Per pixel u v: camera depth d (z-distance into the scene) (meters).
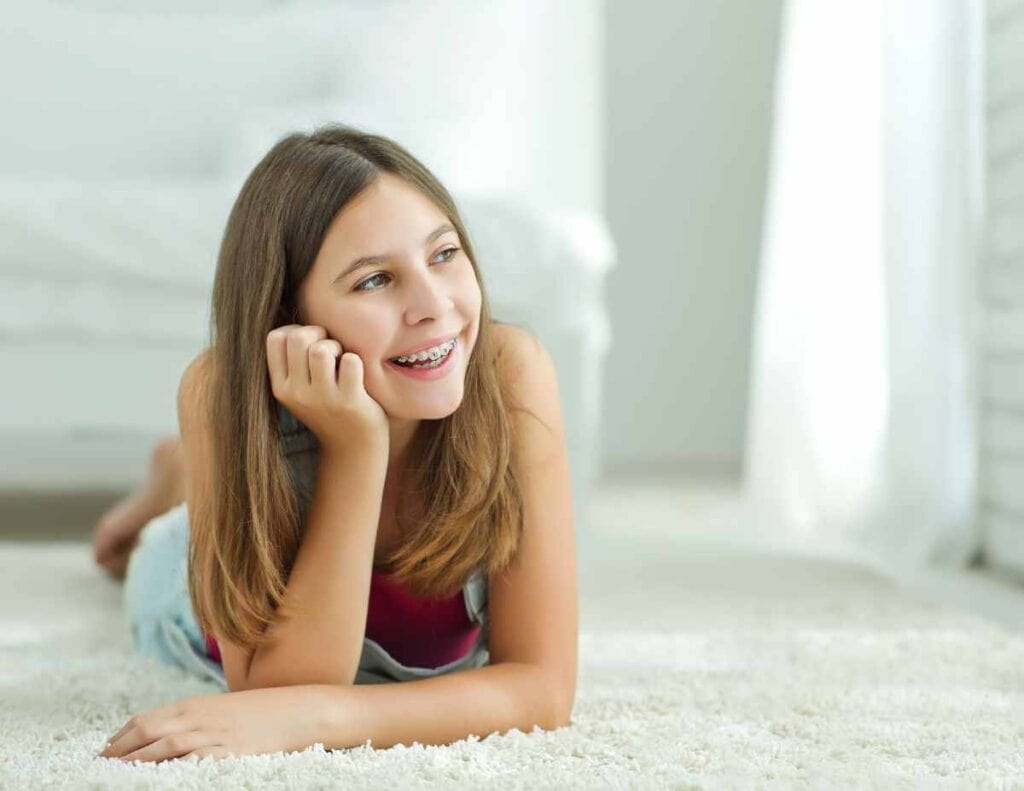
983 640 1.74
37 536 2.85
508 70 3.66
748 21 4.13
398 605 1.33
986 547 2.54
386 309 1.17
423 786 1.05
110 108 3.70
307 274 1.19
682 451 4.20
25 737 1.23
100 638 1.81
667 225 4.18
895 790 1.06
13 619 1.95
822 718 1.32
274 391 1.19
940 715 1.34
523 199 2.70
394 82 3.53
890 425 2.68
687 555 2.61
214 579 1.22
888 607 2.03
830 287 3.00
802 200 3.20
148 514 2.13
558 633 1.29
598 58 3.88
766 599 2.11
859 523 2.83
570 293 2.59
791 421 3.23
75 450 3.21
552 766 1.11
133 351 2.61
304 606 1.21
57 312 2.58
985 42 2.44
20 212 2.56
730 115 4.14
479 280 1.27
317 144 1.23
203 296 2.59
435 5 3.66
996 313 2.46
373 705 1.18
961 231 2.48
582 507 2.63
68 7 3.86
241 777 1.05
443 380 1.19
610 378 4.20
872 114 2.88
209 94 3.70
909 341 2.62
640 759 1.14
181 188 2.74
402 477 1.29
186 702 1.16
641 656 1.66
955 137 2.46
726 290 4.18
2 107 3.68
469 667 1.42
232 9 4.02
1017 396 2.35
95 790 1.03
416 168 1.23
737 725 1.29
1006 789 1.07
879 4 2.84
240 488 1.22
